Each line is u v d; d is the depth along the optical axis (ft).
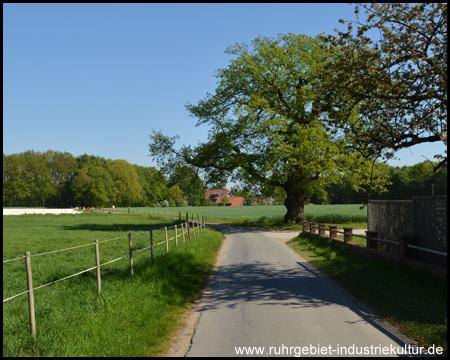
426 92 38.58
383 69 41.34
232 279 42.65
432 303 26.50
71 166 455.22
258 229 128.57
